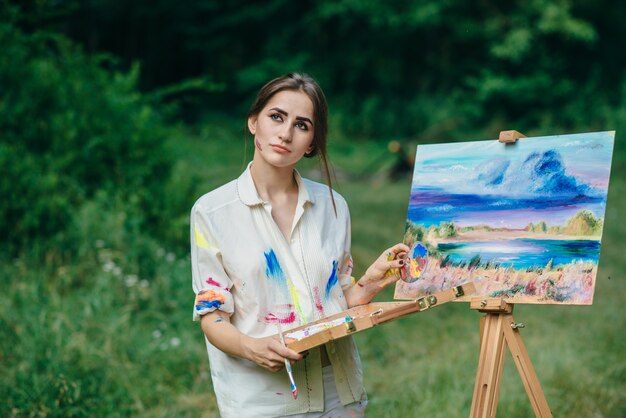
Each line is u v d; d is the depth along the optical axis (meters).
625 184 14.34
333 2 22.92
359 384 2.61
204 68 23.12
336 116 21.98
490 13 22.97
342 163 18.17
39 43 7.25
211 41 22.69
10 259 5.78
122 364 4.64
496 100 22.34
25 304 5.12
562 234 2.71
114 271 5.59
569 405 4.30
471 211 2.93
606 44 22.69
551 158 2.82
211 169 10.86
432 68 23.64
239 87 22.19
